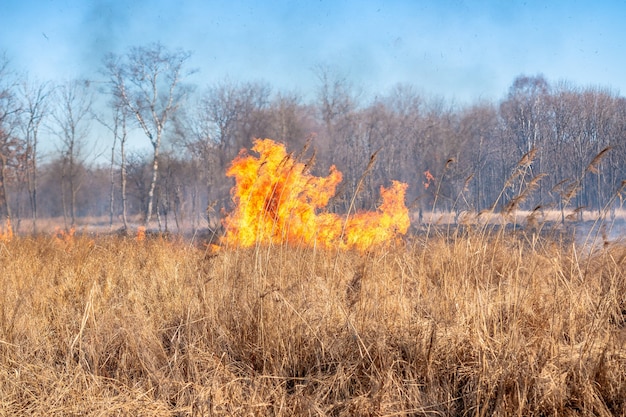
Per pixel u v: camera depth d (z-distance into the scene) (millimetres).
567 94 36375
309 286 6414
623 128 33594
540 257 6711
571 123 35781
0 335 5750
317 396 4711
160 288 7586
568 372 4750
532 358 4766
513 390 4500
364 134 36406
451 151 32688
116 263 9148
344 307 5988
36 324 6312
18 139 30766
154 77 33562
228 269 6793
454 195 29312
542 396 4477
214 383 4879
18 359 5418
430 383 4824
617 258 7223
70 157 31219
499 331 5477
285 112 33625
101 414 4512
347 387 4891
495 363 4746
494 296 6184
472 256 6914
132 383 5102
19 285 7414
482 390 4570
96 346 5574
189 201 32750
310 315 5852
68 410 4645
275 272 6645
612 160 32719
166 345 5918
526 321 5734
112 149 33094
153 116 33312
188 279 7387
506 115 37562
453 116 37531
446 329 5562
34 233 14594
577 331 5480
